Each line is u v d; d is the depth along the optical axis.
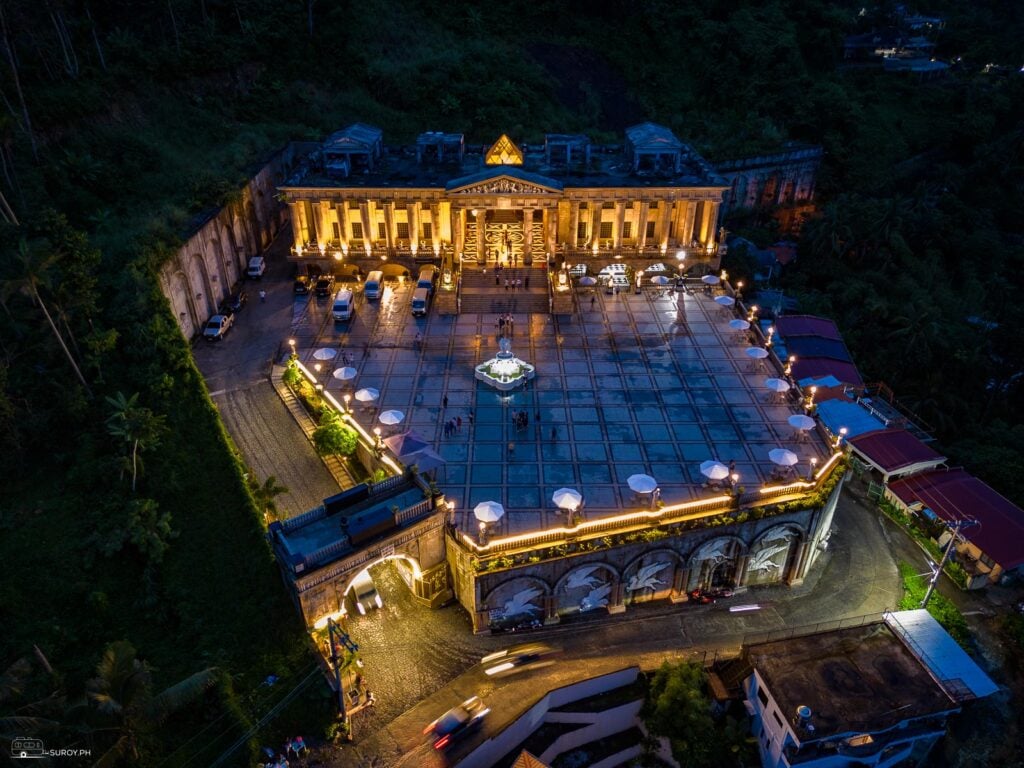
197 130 89.44
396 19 120.38
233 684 41.47
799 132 131.88
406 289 79.75
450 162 86.31
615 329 72.88
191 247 68.69
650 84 130.12
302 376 64.12
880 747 41.44
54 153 70.50
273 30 105.38
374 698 42.84
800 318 84.31
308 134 97.88
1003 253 120.81
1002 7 188.00
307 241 82.19
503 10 128.88
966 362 89.12
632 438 57.47
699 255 83.38
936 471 62.34
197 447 53.25
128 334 56.22
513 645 46.56
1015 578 54.88
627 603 49.84
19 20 76.88
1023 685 48.75
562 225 81.88
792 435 57.75
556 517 49.44
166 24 96.75
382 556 44.81
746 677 44.75
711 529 47.56
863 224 110.50
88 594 43.41
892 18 172.75
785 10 147.25
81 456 49.53
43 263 48.66
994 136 146.62
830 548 56.53
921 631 46.25
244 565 46.88
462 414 60.06
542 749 43.34
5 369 49.97
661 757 45.41
